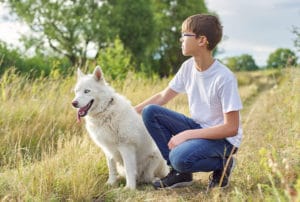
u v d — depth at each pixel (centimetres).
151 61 4722
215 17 426
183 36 430
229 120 411
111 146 494
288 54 1106
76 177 459
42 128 728
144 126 498
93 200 445
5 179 456
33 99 813
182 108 948
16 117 734
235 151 442
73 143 593
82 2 3481
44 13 3356
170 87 483
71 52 3431
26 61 1822
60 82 1011
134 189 471
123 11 3559
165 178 471
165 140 466
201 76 433
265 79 2916
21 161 490
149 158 511
